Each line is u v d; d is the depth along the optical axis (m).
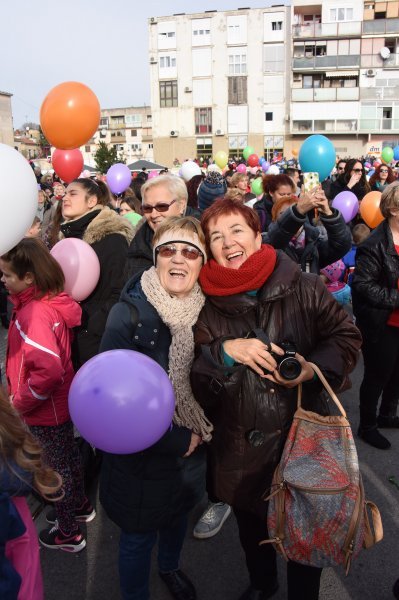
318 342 1.80
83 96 2.97
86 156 67.38
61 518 2.40
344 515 1.41
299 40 37.34
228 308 1.70
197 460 1.91
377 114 37.19
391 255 2.96
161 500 1.78
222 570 2.33
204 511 2.65
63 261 2.60
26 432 1.23
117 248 2.87
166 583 2.17
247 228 1.73
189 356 1.73
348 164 6.39
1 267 2.11
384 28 35.69
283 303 1.71
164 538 2.07
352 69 36.84
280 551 1.50
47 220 6.46
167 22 39.53
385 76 36.56
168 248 1.72
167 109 41.31
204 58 39.56
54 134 3.05
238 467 1.72
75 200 3.13
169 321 1.72
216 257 1.77
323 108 37.78
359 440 3.43
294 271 1.70
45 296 2.17
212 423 1.80
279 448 1.69
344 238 2.86
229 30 38.66
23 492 1.17
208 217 1.77
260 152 40.25
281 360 1.54
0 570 1.06
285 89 38.88
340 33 36.41
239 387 1.66
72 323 2.29
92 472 2.98
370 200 4.55
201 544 2.51
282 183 3.92
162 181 2.52
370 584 2.21
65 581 2.28
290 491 1.47
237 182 6.58
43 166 48.03
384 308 3.00
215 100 40.16
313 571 1.66
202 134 41.09
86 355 2.89
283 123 39.41
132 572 1.85
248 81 39.19
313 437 1.56
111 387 1.35
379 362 3.17
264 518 1.72
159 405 1.38
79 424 1.40
